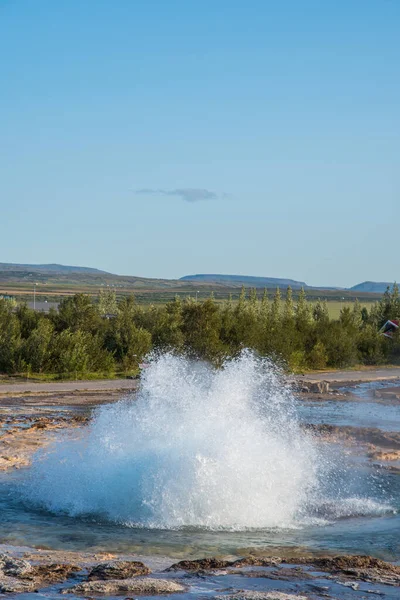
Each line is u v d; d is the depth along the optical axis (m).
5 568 9.95
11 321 51.41
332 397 40.31
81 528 12.80
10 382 41.25
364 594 8.95
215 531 12.92
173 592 8.87
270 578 9.68
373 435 24.97
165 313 57.25
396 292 106.81
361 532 12.85
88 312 53.62
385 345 68.25
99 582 9.17
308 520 13.67
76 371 44.50
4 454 18.83
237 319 58.12
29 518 13.38
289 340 58.28
